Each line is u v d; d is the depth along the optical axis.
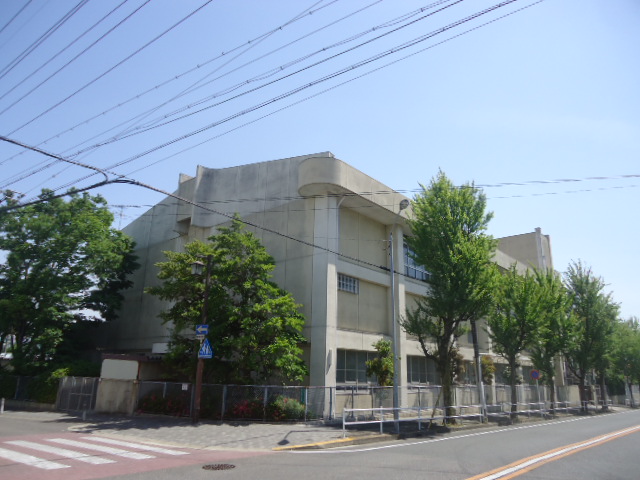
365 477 8.27
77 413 20.69
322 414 19.06
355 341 22.55
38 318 25.59
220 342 19.03
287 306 19.09
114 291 32.31
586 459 10.66
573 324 31.94
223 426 16.19
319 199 22.72
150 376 21.64
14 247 27.48
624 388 57.22
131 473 8.70
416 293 27.86
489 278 19.36
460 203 19.77
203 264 18.66
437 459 10.37
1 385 26.55
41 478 8.20
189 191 29.27
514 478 8.29
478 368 21.47
